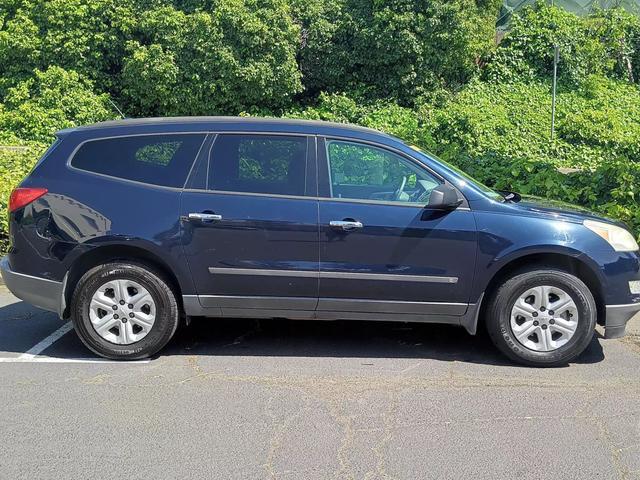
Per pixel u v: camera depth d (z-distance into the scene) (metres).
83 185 5.25
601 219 5.35
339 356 5.50
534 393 4.77
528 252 5.11
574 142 15.07
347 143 5.29
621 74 18.62
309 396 4.68
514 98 16.72
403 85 15.66
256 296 5.22
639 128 15.82
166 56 14.19
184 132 5.34
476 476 3.65
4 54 14.98
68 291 5.34
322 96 15.41
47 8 14.77
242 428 4.19
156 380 4.95
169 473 3.66
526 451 3.92
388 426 4.22
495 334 5.25
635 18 18.73
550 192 8.60
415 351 5.63
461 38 15.25
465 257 5.13
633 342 5.88
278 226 5.12
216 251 5.16
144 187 5.23
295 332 6.08
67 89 14.67
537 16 18.25
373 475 3.64
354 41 15.46
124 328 5.27
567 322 5.18
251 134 5.31
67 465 3.73
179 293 5.37
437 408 4.50
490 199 5.23
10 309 6.71
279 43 14.44
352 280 5.15
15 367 5.19
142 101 14.91
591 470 3.72
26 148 11.44
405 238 5.11
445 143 12.92
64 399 4.60
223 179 5.24
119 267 5.22
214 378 5.00
